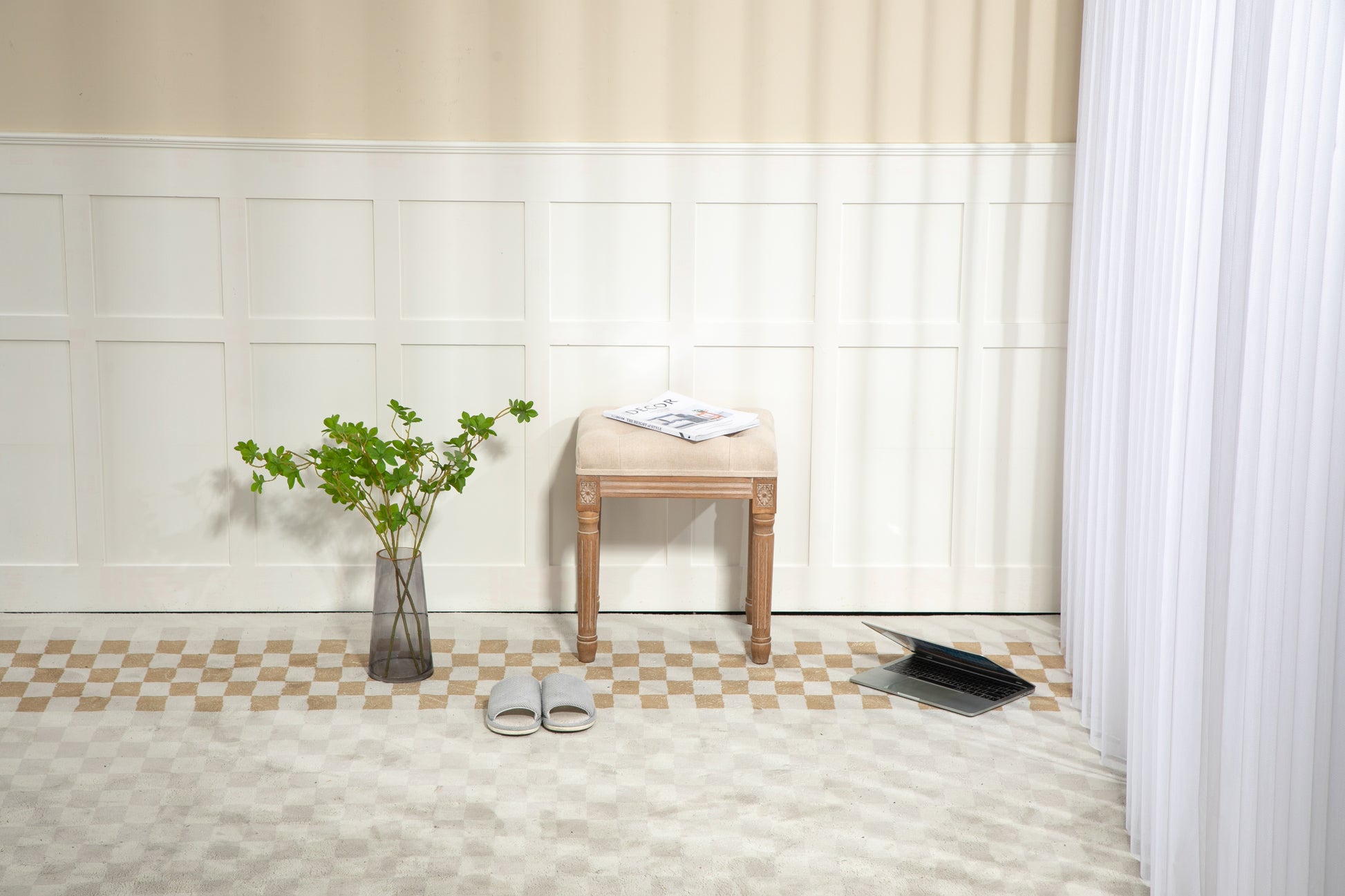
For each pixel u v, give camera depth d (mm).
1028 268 3303
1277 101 1753
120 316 3230
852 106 3227
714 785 2547
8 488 3307
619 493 2996
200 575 3385
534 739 2725
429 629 3027
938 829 2400
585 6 3158
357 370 3309
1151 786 2262
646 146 3215
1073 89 3217
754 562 3078
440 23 3148
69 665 3043
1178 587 2080
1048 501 3434
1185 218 2133
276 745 2672
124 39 3109
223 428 3316
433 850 2293
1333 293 1649
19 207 3164
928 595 3484
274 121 3172
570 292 3297
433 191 3221
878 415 3389
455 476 3164
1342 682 1685
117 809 2406
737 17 3180
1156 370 2293
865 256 3299
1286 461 1701
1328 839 1721
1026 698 2984
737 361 3350
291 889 2162
